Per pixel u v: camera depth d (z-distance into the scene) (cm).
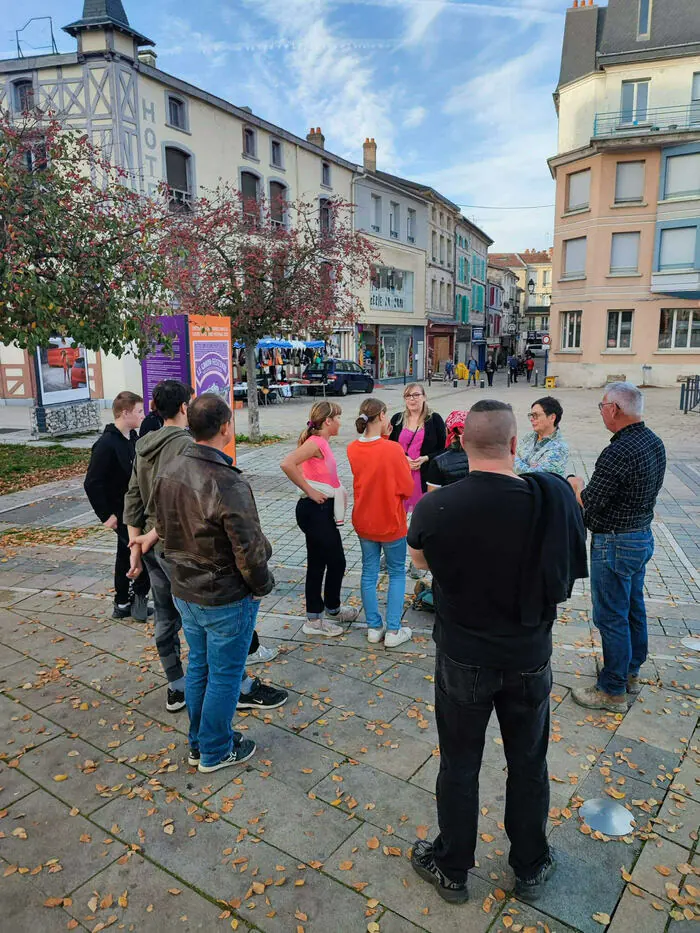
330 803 300
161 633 369
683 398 1897
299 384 2541
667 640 462
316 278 1287
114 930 235
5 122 847
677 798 301
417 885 255
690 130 2627
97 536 718
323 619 485
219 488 280
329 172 2828
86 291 859
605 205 2877
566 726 359
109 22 1786
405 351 3691
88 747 342
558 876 259
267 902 247
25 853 271
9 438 1432
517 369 4450
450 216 4209
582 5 2923
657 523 755
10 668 425
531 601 216
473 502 215
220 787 311
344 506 459
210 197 2192
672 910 244
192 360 967
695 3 2689
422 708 378
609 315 2994
